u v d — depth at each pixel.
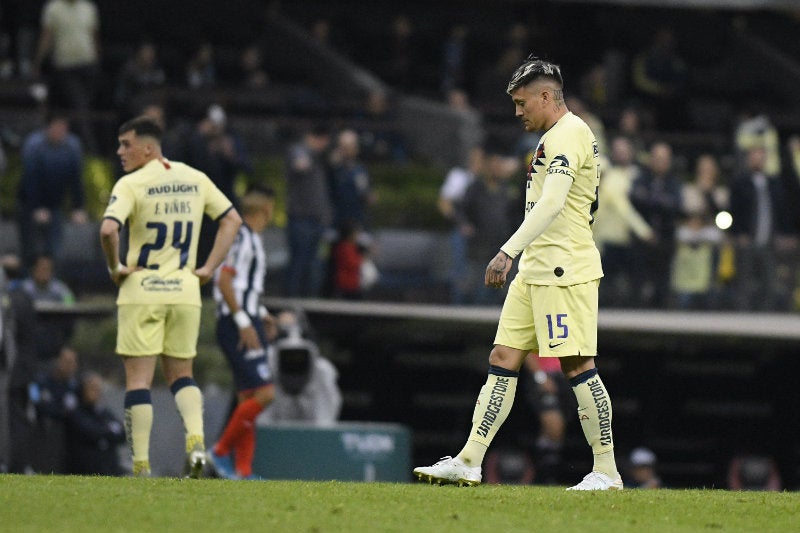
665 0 87.06
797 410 58.62
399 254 60.41
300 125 65.69
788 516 21.05
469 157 67.19
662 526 19.88
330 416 43.66
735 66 101.81
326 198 56.38
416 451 56.31
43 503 20.12
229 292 34.66
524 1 92.38
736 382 59.16
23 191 53.50
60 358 44.34
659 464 58.12
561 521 19.95
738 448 58.66
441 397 56.81
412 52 92.38
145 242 28.59
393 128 69.75
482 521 19.69
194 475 28.80
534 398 46.62
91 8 63.12
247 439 35.31
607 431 24.44
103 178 58.56
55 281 52.50
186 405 28.98
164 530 18.38
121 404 46.00
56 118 57.09
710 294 59.03
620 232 57.41
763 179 61.31
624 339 55.97
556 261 23.91
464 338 56.25
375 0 99.62
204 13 88.38
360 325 53.78
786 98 98.06
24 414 42.88
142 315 28.41
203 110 65.94
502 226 57.81
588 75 83.06
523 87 24.17
